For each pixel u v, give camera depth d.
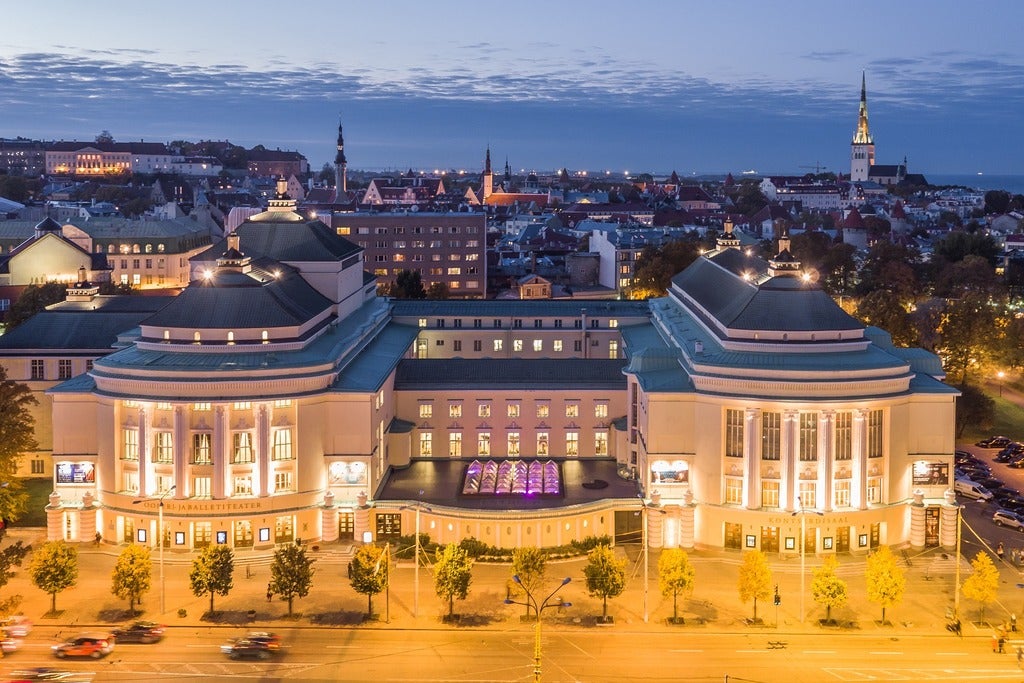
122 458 179.88
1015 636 148.75
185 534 176.62
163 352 183.25
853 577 169.62
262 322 185.50
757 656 141.88
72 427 182.38
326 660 140.00
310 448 181.00
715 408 178.88
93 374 180.88
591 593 154.12
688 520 179.75
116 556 176.50
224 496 176.62
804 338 184.25
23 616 153.00
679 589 151.50
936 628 151.38
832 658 141.38
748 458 176.62
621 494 189.50
